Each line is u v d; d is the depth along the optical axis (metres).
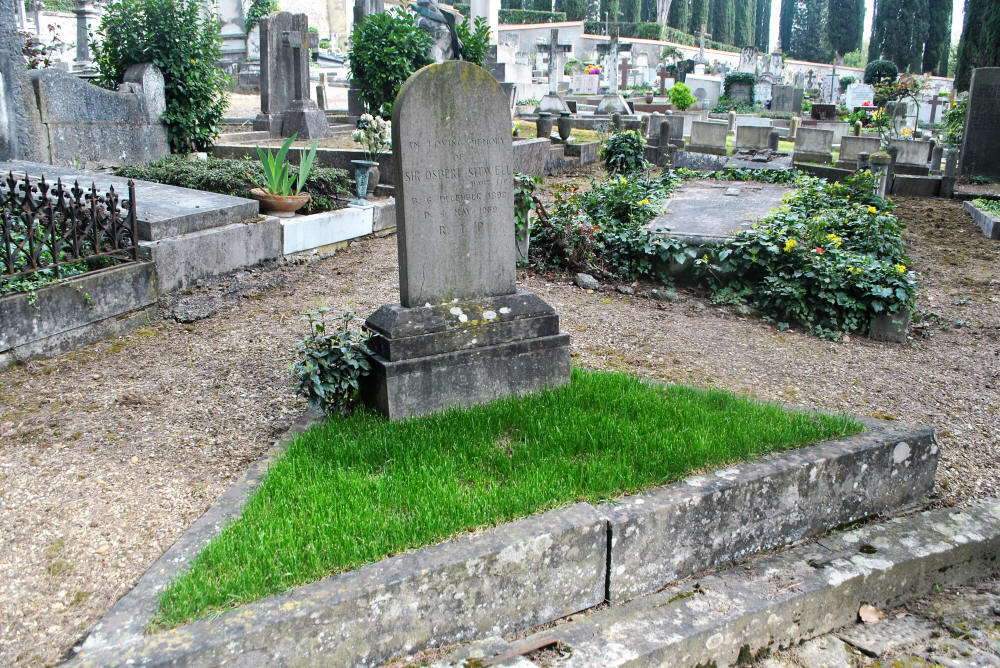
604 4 61.81
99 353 5.37
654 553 3.30
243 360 5.29
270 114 14.52
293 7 39.31
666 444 3.74
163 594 2.67
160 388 4.80
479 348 4.27
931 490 4.20
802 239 7.41
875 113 20.56
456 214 4.21
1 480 3.62
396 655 2.80
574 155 14.43
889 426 4.14
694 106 32.22
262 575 2.74
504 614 3.02
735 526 3.52
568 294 7.27
